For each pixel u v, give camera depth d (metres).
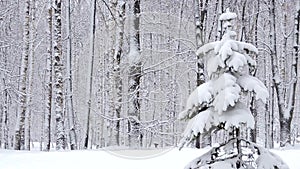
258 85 5.07
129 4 16.83
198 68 20.05
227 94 4.93
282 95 24.03
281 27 26.67
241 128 5.44
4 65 23.42
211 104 5.22
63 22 28.09
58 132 16.53
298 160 10.16
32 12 24.55
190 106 5.23
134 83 15.19
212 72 5.21
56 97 16.77
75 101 24.92
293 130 35.56
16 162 9.38
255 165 5.28
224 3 25.05
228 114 5.04
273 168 5.06
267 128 30.77
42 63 32.59
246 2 25.42
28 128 23.92
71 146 18.36
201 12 20.56
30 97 23.97
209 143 18.17
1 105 30.27
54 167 8.70
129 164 9.02
